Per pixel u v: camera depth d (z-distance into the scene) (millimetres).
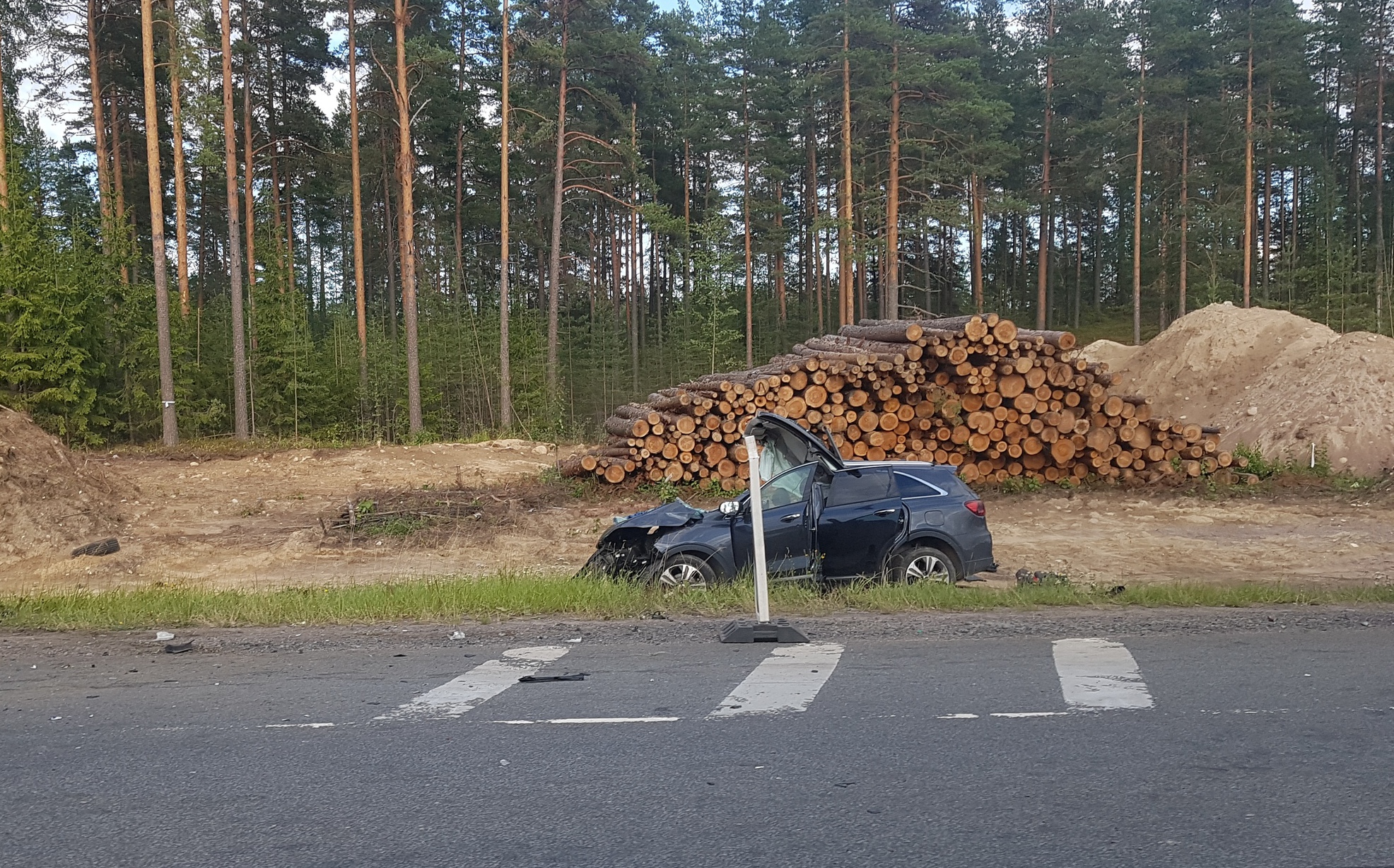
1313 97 60219
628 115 49562
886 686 6445
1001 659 7203
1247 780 4656
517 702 6215
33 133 35469
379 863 3877
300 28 45344
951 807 4367
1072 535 15633
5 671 7496
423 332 41938
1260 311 32031
